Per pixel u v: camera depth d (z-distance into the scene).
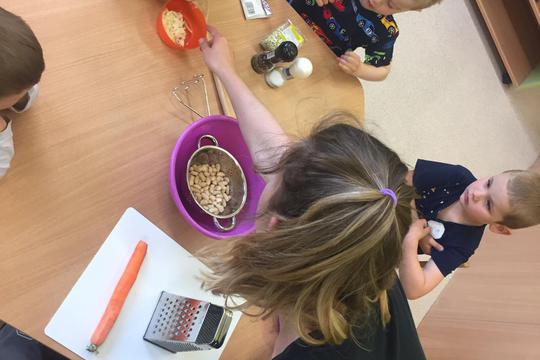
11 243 0.77
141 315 0.85
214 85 1.01
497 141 2.36
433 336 1.86
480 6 2.25
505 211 1.26
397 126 2.06
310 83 1.15
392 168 0.67
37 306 0.77
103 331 0.80
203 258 0.87
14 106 0.78
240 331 0.94
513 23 2.36
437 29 2.23
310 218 0.62
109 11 0.91
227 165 0.95
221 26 1.05
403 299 0.91
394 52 2.08
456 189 1.41
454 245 1.35
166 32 0.94
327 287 0.65
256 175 0.96
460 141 2.24
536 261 1.71
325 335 0.70
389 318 0.82
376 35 1.42
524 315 1.56
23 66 0.65
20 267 0.77
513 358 1.47
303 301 0.67
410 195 0.71
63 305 0.79
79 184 0.83
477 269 1.96
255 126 0.91
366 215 0.60
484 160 2.30
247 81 1.06
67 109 0.85
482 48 2.37
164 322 0.83
